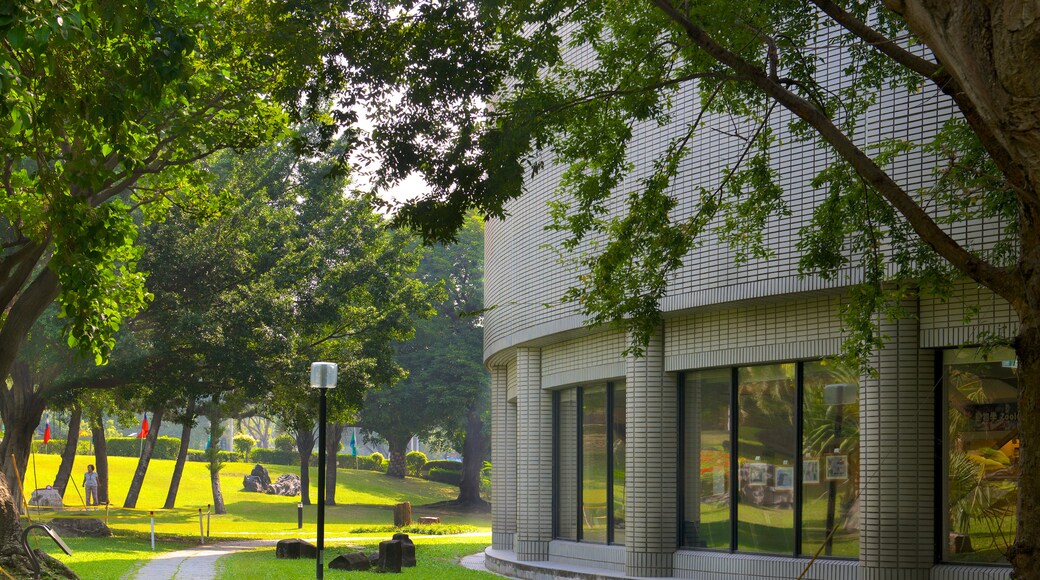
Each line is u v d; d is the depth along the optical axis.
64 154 17.70
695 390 19.11
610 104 13.06
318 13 12.99
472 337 67.12
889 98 14.84
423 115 12.88
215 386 33.78
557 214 14.11
